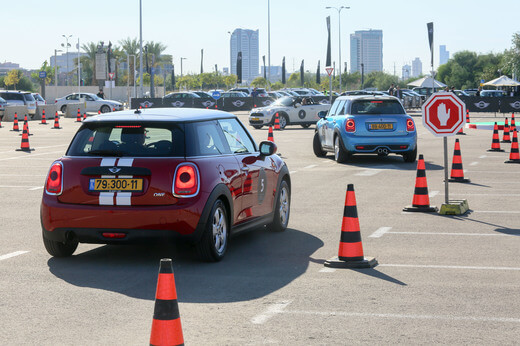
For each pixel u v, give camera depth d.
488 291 6.98
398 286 7.18
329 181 15.96
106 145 8.16
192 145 8.06
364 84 150.50
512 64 88.31
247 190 8.86
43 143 28.06
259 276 7.61
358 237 8.12
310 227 10.55
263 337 5.62
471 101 56.09
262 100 58.91
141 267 8.07
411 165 19.38
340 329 5.81
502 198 13.35
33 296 6.87
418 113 58.78
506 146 25.84
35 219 11.33
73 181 8.03
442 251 8.85
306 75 139.12
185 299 6.72
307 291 7.00
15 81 135.75
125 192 7.88
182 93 57.50
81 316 6.21
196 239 7.91
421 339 5.55
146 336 5.66
